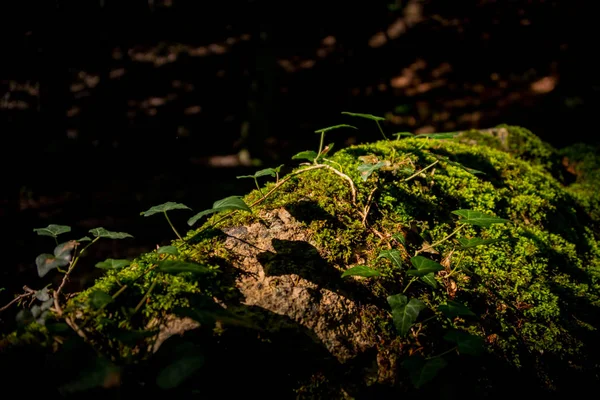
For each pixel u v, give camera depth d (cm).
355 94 830
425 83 827
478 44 890
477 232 195
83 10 734
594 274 207
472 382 142
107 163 642
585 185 321
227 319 133
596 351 163
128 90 785
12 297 394
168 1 937
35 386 123
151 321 135
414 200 195
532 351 157
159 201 557
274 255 158
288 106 807
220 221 172
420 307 136
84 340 126
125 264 144
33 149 638
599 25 802
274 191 185
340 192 185
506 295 173
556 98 613
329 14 1038
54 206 543
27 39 684
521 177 251
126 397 123
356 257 166
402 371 138
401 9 1048
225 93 826
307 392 133
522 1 955
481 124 671
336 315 145
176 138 715
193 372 123
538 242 205
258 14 670
